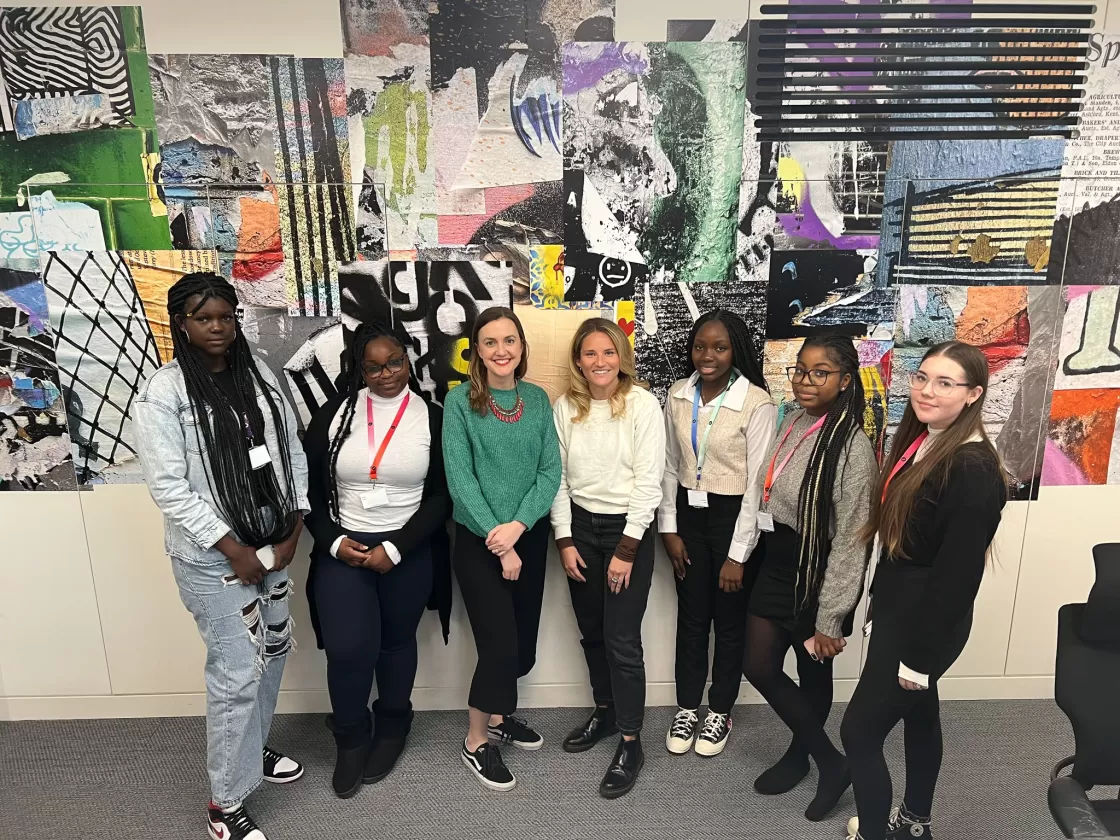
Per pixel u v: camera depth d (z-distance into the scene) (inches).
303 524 81.1
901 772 83.1
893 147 81.9
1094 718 56.5
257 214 81.4
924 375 59.0
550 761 86.2
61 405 85.0
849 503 65.8
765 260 84.5
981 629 95.8
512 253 83.6
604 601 82.9
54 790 81.2
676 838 74.0
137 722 93.8
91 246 81.4
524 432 76.5
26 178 79.2
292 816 77.2
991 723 92.7
